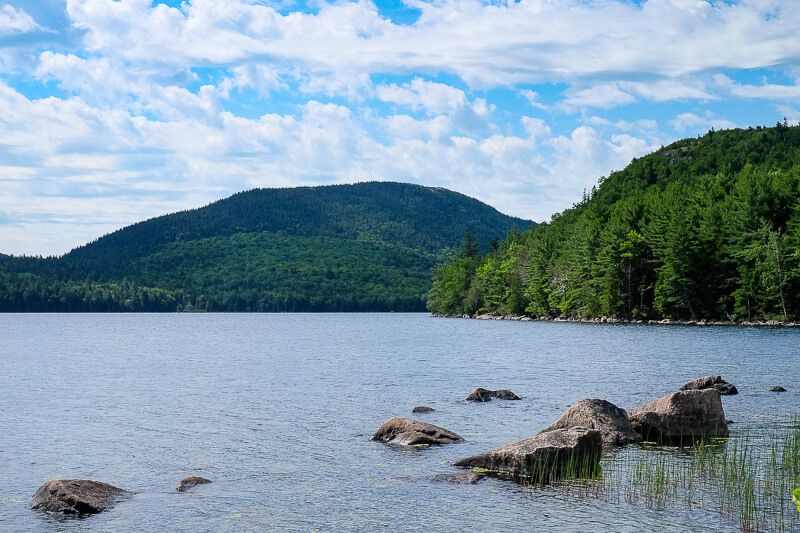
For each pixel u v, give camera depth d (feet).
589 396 146.20
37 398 158.40
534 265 635.25
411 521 69.21
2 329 597.93
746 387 153.17
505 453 85.20
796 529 64.39
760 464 85.92
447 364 228.43
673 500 73.36
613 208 610.24
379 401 146.92
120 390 171.94
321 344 357.61
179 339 431.43
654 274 496.64
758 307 419.13
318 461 93.81
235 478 86.12
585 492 77.05
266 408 139.64
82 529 68.39
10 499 78.54
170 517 71.51
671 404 101.71
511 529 66.33
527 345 305.94
